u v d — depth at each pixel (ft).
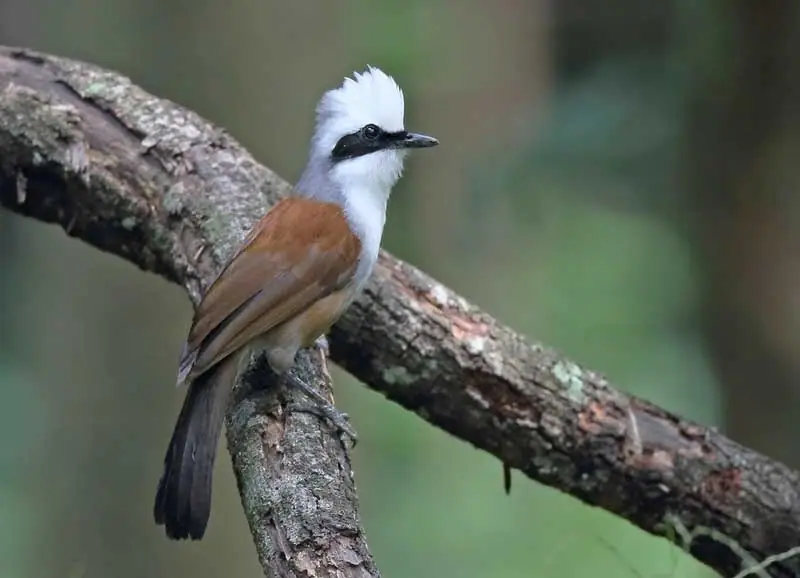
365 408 53.47
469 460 52.01
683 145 38.50
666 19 41.45
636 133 41.06
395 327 29.32
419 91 59.26
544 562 40.14
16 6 47.96
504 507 49.44
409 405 30.48
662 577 30.91
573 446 29.43
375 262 28.73
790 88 35.53
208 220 30.01
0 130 31.30
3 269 52.31
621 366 49.39
